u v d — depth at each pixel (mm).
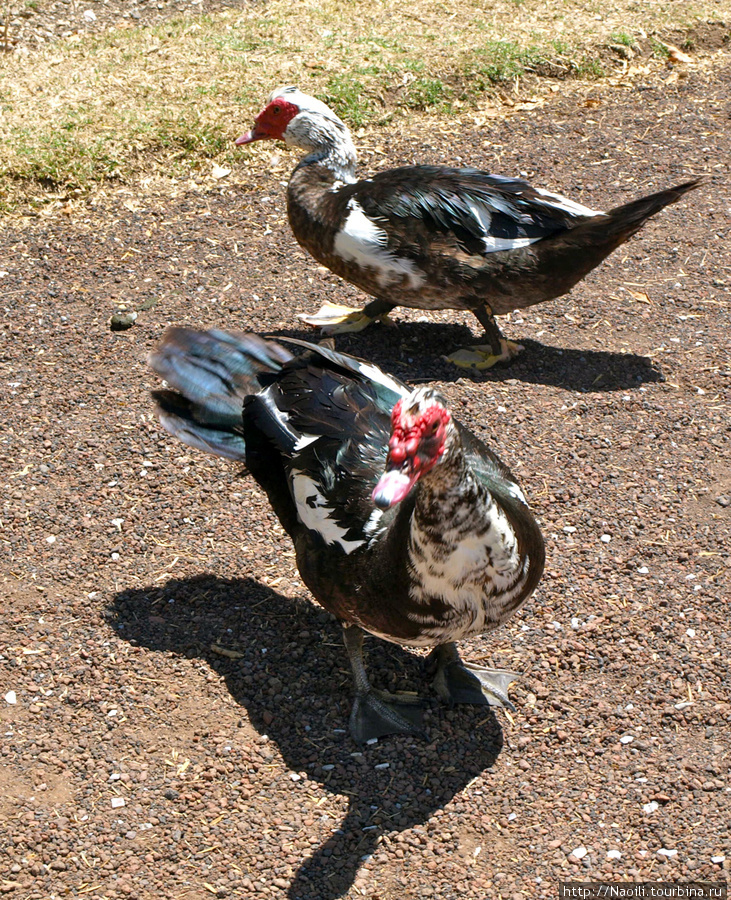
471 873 2459
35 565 2736
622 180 3451
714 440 2891
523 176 3455
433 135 3568
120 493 2826
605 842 2477
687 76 3795
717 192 3424
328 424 2588
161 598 2701
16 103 3543
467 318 3166
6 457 2871
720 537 2756
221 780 2533
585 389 2984
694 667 2617
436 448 2377
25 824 2496
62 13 3920
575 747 2555
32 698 2602
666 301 3162
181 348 2717
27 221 3309
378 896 2447
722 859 2457
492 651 2648
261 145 3477
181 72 3639
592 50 3799
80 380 2998
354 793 2523
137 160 3422
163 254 3252
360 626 2555
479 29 3836
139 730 2572
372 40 3762
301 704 2602
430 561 2443
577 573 2717
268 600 2703
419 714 2594
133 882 2459
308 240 3057
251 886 2455
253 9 3924
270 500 2645
